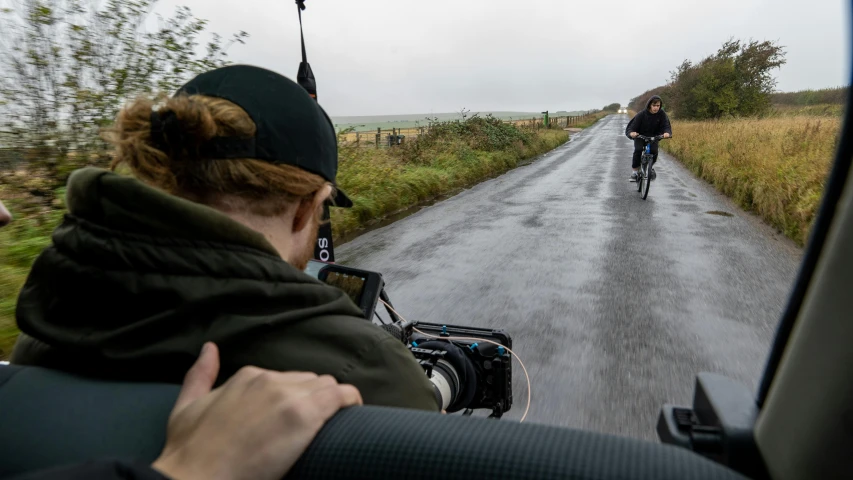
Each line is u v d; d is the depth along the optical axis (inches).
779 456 21.6
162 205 27.6
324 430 21.8
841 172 20.7
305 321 30.1
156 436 24.5
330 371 28.8
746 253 253.1
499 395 67.9
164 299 27.1
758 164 419.8
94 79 222.7
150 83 232.2
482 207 417.4
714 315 169.9
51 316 28.9
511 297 191.5
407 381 31.5
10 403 27.0
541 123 1605.6
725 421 26.9
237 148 31.3
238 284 28.2
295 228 36.8
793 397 21.3
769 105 1285.7
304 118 34.2
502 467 18.5
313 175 34.9
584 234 301.9
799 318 22.5
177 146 30.8
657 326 160.9
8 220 51.2
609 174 658.2
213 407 22.5
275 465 20.6
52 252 29.5
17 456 25.2
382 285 60.9
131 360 26.5
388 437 20.5
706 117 1379.2
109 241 27.5
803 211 272.8
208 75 34.7
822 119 521.7
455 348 64.6
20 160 212.4
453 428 20.7
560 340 151.6
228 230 28.8
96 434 24.9
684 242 277.7
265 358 28.0
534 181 602.5
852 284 18.4
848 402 18.0
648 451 18.8
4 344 131.6
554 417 111.3
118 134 34.4
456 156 679.1
